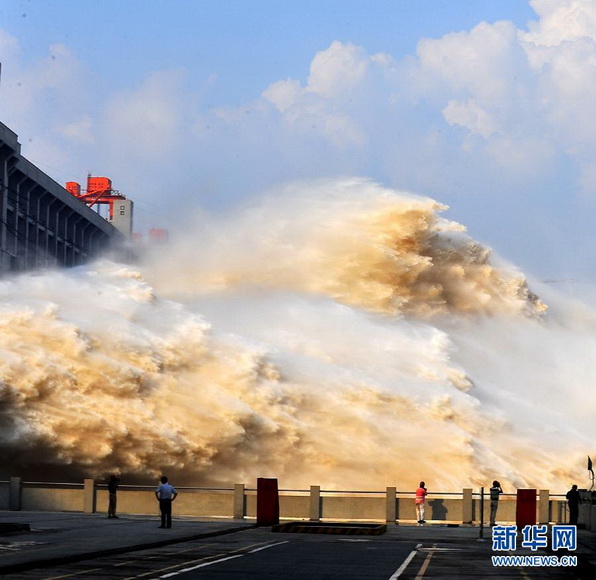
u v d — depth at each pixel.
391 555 47.12
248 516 68.69
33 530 54.66
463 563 44.00
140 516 67.75
